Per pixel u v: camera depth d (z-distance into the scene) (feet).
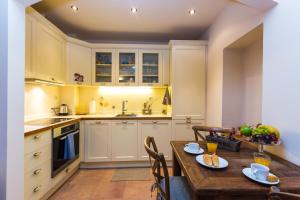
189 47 10.50
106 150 10.17
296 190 3.03
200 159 4.23
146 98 12.32
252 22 5.99
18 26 4.60
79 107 11.98
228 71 8.27
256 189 3.00
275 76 4.81
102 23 9.86
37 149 6.11
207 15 8.89
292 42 4.28
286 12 4.46
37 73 7.48
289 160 4.36
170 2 7.73
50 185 6.95
